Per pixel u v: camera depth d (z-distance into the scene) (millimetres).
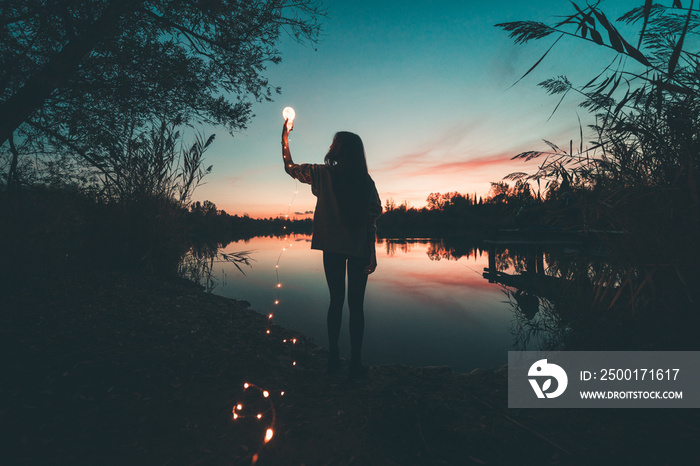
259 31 4430
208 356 2254
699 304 1829
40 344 2016
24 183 3906
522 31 1423
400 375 2309
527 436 1563
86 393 1670
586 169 2457
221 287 5895
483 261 9898
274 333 3014
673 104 1926
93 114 4203
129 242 4105
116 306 2838
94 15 3371
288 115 2438
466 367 2582
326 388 2057
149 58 4055
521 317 3949
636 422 1627
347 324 3805
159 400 1705
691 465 1315
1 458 1232
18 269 2979
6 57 3150
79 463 1250
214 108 4656
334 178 2229
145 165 4387
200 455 1360
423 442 1527
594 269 2393
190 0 3951
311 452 1437
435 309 4410
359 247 2217
